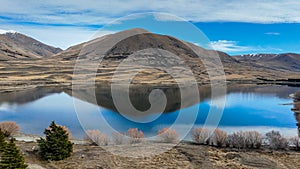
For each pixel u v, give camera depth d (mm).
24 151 21750
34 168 17750
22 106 58312
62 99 65562
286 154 24625
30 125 40000
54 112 48344
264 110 55844
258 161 22172
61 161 19969
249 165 21094
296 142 27922
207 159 21531
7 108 55938
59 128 21234
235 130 37594
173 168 18844
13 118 45156
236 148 26047
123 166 18688
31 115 47000
